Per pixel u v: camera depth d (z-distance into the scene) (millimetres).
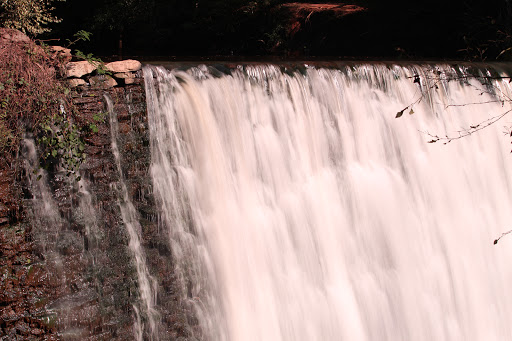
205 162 8961
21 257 7102
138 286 7898
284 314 9203
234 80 9508
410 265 10672
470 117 12188
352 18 19688
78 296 7355
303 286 9500
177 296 8242
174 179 8570
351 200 10398
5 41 7668
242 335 8789
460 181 11734
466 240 11438
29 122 7504
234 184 9242
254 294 9023
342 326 9617
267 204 9516
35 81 7574
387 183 10867
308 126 10219
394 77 11391
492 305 11297
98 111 8039
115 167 8078
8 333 6809
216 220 8914
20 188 7293
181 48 20609
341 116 10648
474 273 11312
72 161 7656
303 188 9961
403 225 10836
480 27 17609
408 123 11375
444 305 10742
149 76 8570
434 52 19109
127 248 7922
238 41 21078
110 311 7555
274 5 20906
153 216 8250
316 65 10625
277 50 20703
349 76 10844
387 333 10016
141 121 8375
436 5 18766
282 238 9500
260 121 9711
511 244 11930
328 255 9922
